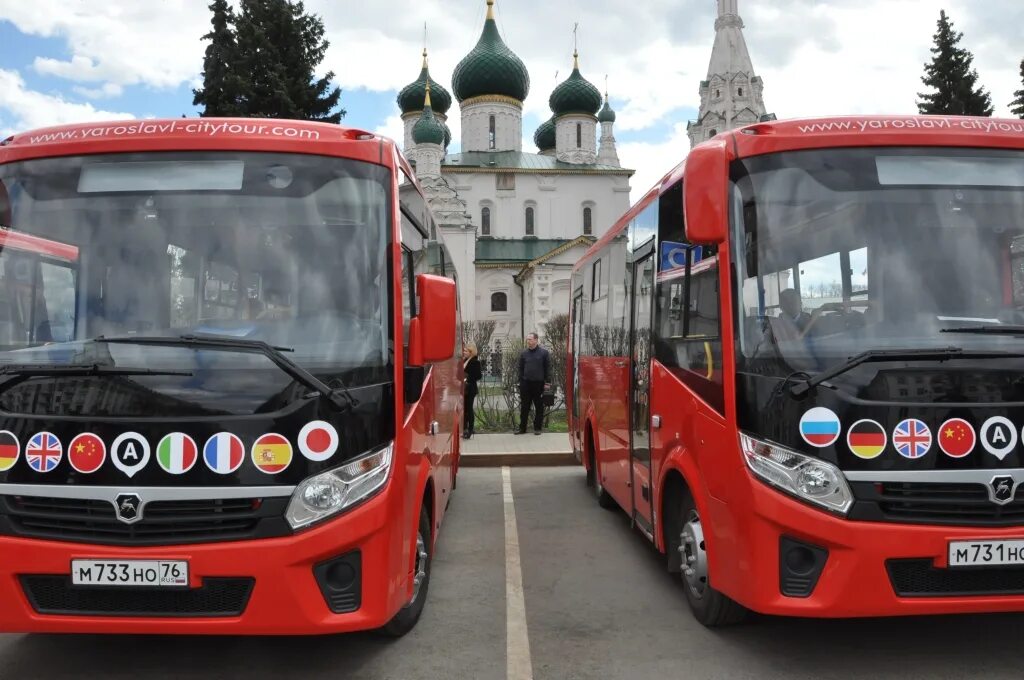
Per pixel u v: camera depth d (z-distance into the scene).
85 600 3.95
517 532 7.90
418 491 4.94
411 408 4.73
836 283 4.41
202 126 4.44
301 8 36.94
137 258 4.24
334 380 4.07
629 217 7.21
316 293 4.23
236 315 4.19
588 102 56.72
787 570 4.12
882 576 3.99
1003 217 4.51
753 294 4.41
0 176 4.36
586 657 4.68
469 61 55.47
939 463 4.06
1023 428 4.11
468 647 4.85
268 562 3.87
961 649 4.66
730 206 4.52
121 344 4.05
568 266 48.62
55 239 4.26
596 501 9.46
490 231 54.41
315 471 3.97
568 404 11.98
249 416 3.95
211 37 35.59
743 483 4.24
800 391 4.12
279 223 4.30
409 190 5.18
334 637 4.99
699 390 4.84
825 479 4.06
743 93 42.69
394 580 4.21
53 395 4.00
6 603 3.93
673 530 5.66
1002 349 4.22
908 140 4.60
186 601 3.95
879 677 4.29
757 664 4.52
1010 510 4.06
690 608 5.42
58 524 3.95
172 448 3.93
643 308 6.47
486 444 13.66
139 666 4.54
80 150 4.38
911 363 4.14
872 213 4.49
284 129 4.46
